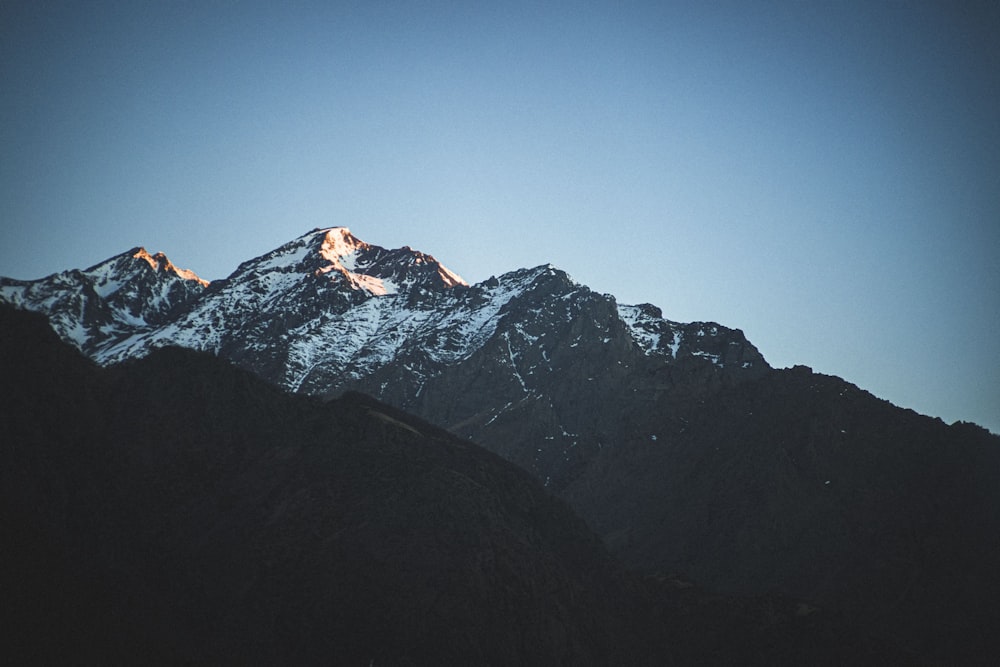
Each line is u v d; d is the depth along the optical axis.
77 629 160.38
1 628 153.62
